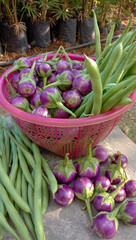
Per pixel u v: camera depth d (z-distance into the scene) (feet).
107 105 1.50
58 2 4.89
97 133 1.69
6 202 1.54
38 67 1.80
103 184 1.65
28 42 5.19
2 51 4.70
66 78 1.67
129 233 1.54
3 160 1.85
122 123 2.80
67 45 5.24
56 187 1.56
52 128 1.57
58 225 1.58
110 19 5.94
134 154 2.13
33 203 1.57
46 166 1.79
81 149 1.86
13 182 1.69
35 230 1.44
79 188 1.60
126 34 1.58
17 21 4.47
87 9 5.09
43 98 1.55
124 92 1.38
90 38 5.42
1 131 2.12
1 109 3.15
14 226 1.55
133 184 1.69
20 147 1.90
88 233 1.54
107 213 1.46
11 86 1.98
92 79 1.26
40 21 4.69
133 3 7.03
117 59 1.35
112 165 1.80
